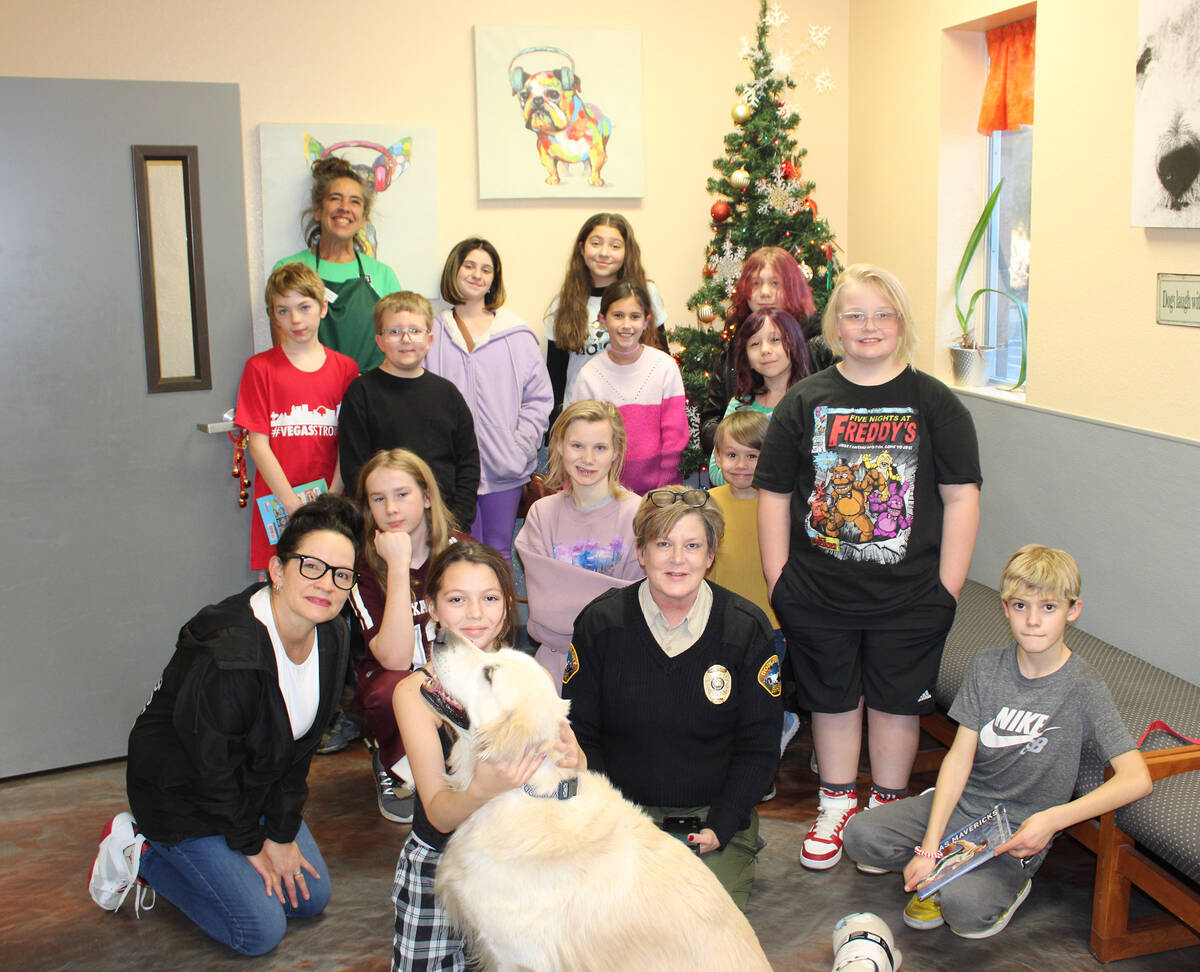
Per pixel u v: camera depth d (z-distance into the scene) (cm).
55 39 398
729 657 259
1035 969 254
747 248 445
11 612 374
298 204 435
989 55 429
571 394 413
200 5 415
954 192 442
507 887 188
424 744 211
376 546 313
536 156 468
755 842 273
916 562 292
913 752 308
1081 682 263
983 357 443
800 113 501
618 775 268
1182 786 250
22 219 361
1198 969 253
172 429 394
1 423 366
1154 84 313
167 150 381
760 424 343
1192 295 310
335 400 392
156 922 283
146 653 399
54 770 387
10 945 273
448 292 418
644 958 183
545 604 304
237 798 254
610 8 470
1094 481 353
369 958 264
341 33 436
